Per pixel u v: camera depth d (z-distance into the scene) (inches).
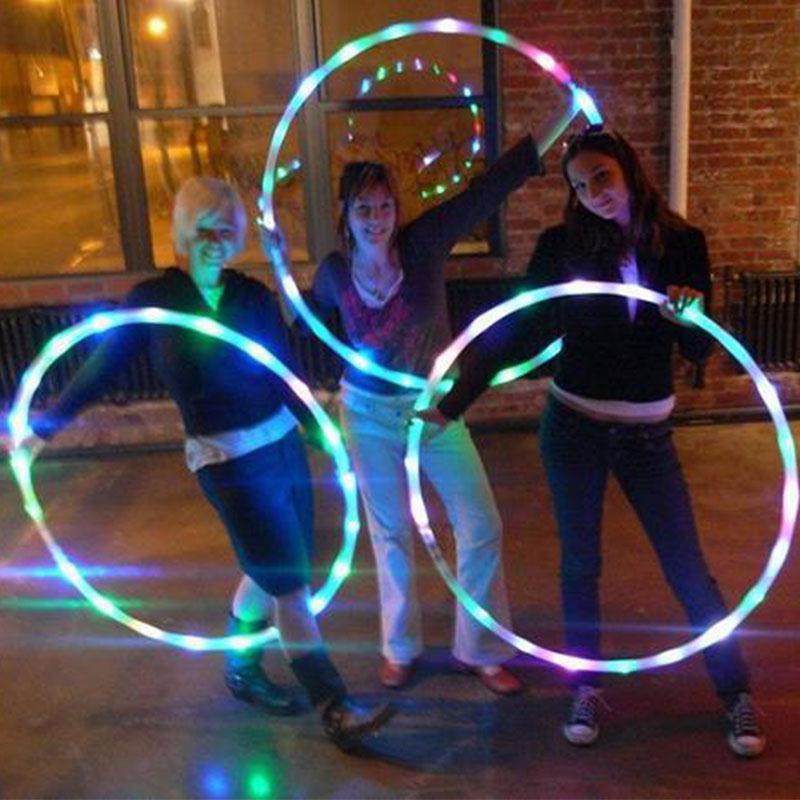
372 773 106.1
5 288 218.2
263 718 117.6
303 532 108.7
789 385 227.6
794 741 107.4
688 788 101.2
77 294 219.6
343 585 151.3
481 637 118.3
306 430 109.5
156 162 218.4
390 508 116.3
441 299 109.7
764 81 213.5
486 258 221.5
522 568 153.9
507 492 186.7
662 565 106.1
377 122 216.7
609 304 95.9
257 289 107.2
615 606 139.8
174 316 99.3
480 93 215.2
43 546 173.0
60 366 218.7
